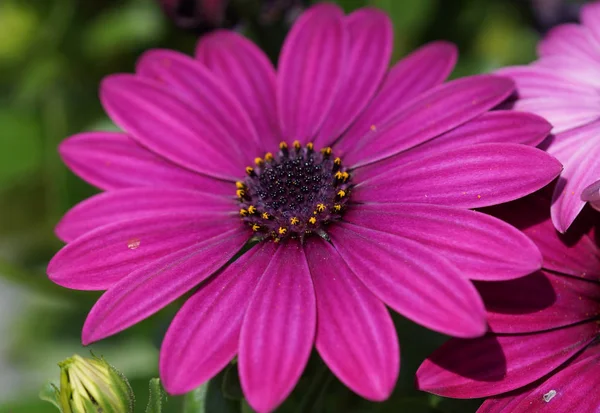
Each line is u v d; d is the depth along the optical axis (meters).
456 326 0.19
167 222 0.22
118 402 0.21
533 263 0.19
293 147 0.23
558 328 0.20
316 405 0.22
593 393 0.20
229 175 0.22
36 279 0.26
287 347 0.19
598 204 0.20
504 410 0.20
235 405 0.22
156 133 0.22
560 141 0.21
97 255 0.21
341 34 0.23
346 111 0.23
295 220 0.21
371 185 0.21
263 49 0.27
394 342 0.19
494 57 0.29
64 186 0.28
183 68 0.23
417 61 0.23
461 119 0.21
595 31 0.23
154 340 0.23
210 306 0.20
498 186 0.20
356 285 0.20
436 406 0.22
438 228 0.20
